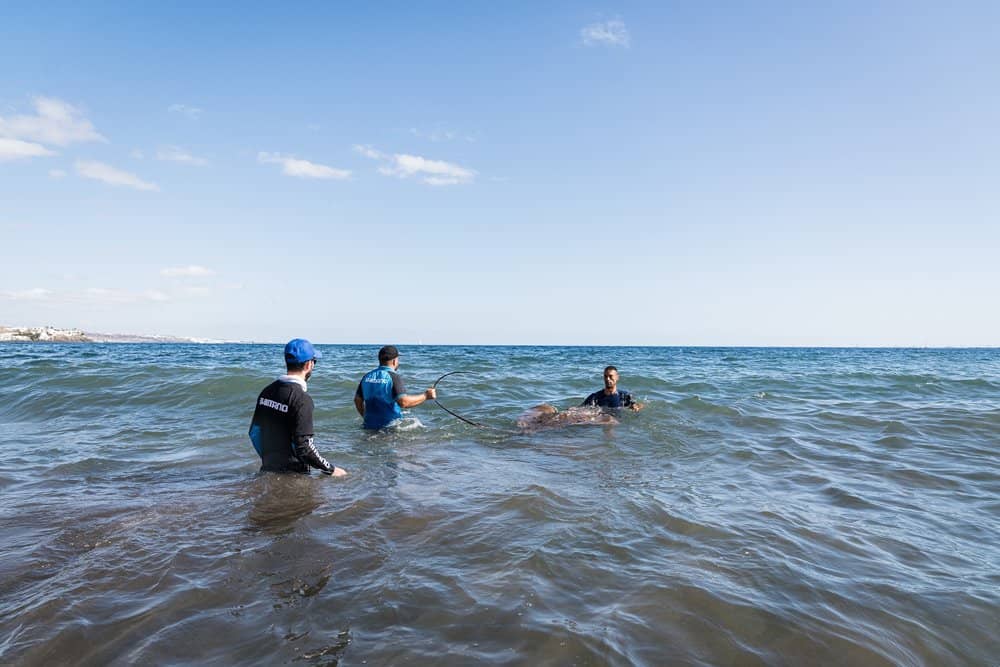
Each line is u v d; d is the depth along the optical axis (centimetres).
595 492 447
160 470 516
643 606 256
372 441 656
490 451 618
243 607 250
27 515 375
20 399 988
